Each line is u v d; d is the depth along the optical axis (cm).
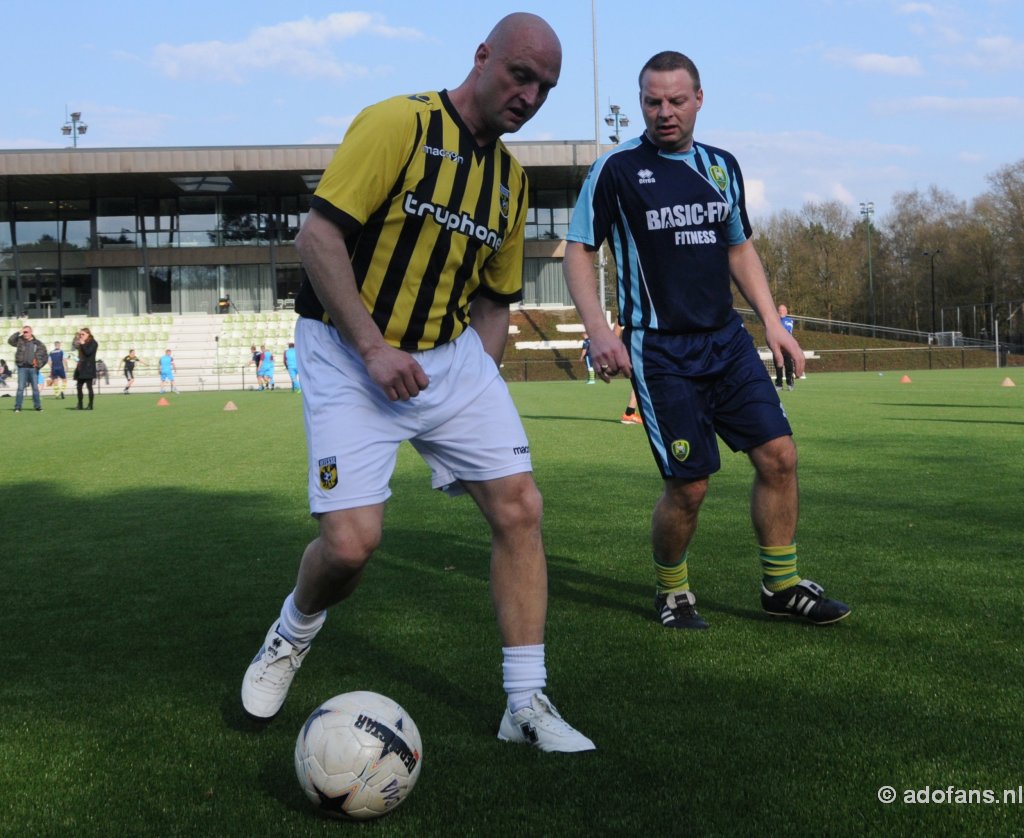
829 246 6788
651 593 432
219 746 261
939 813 211
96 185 4469
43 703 298
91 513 694
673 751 248
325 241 251
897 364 4762
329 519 261
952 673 309
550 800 221
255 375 4034
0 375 3606
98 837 209
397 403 267
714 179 378
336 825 212
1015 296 6219
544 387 3177
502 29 261
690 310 375
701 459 369
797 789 224
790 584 378
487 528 611
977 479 764
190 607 420
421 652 343
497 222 277
